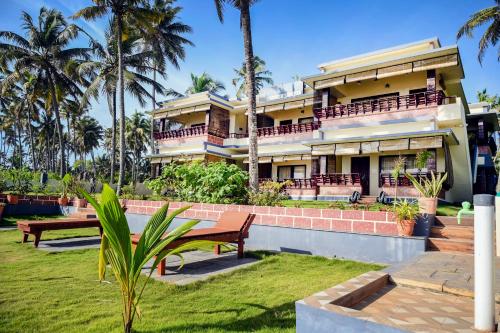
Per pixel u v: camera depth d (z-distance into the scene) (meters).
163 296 4.29
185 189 10.58
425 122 15.20
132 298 2.84
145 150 60.56
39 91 29.59
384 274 4.24
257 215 8.26
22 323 3.31
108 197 2.70
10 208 13.41
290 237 7.55
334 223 7.11
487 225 2.59
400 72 15.66
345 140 16.44
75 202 14.43
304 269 5.90
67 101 37.28
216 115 24.89
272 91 23.95
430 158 14.58
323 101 18.58
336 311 2.52
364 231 6.75
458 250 6.32
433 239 6.61
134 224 10.76
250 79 12.48
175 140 25.94
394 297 3.71
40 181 20.05
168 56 29.84
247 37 12.85
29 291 4.30
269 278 5.28
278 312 3.76
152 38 27.11
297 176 21.73
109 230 2.66
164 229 3.02
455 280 4.16
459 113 14.57
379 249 6.44
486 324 2.57
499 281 4.34
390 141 15.29
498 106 35.22
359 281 3.77
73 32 26.64
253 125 12.08
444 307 3.40
